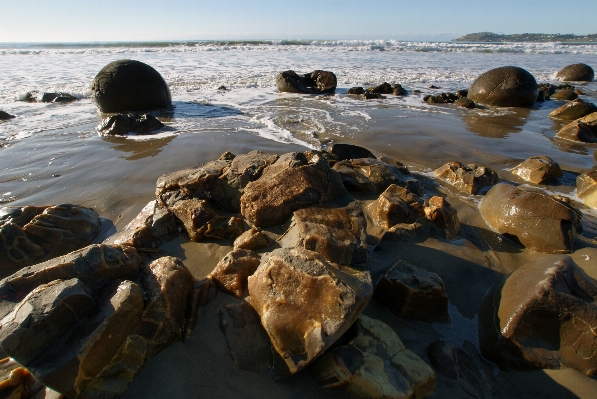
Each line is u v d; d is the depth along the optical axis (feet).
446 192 12.63
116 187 12.37
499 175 14.49
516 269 8.36
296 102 27.89
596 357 5.81
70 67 42.80
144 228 8.84
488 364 6.31
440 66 50.19
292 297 5.78
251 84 34.81
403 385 5.16
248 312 6.26
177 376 5.55
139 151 15.98
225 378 5.54
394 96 31.17
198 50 69.67
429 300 6.70
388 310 7.00
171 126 20.53
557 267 6.82
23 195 11.89
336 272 6.01
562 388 5.73
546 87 35.50
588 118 20.72
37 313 4.95
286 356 5.52
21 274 5.95
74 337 5.09
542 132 20.85
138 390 5.35
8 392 5.18
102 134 18.78
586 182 12.59
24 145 16.89
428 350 6.23
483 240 9.65
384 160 13.89
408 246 8.86
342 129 20.07
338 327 5.27
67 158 15.21
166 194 9.86
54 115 23.24
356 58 58.85
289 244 8.09
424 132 19.93
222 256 8.48
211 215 9.12
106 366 5.22
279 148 16.42
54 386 4.82
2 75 36.32
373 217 9.93
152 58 53.47
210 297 6.79
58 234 9.15
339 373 5.21
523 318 6.20
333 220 8.68
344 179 11.52
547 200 9.50
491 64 52.95
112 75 23.75
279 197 9.13
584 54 73.20
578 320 6.03
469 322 7.02
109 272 6.47
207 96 29.55
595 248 9.04
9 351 4.73
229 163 10.87
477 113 25.59
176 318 6.15
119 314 5.33
